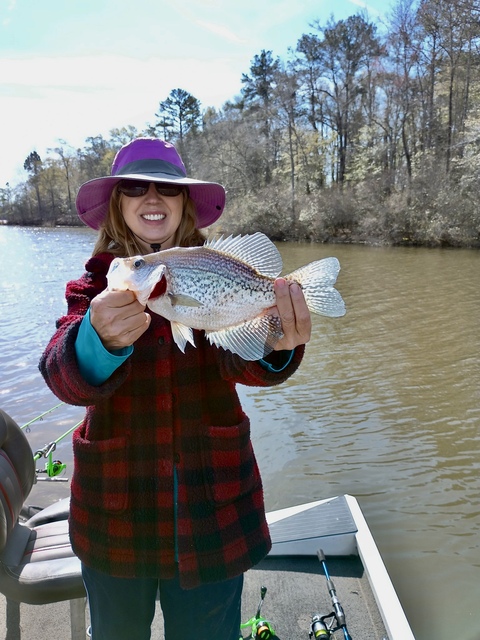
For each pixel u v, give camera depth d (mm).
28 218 75938
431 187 30828
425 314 13977
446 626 4219
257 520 1775
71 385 1471
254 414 8102
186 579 1649
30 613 2898
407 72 36688
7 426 2492
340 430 7484
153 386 1691
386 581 2785
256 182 47344
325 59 43312
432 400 8422
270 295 1800
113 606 1728
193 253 1709
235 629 1806
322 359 10602
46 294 18234
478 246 27844
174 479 1670
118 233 1966
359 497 5910
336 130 44469
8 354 11484
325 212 35281
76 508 1728
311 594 2883
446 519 5496
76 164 74312
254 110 52906
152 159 1976
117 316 1422
